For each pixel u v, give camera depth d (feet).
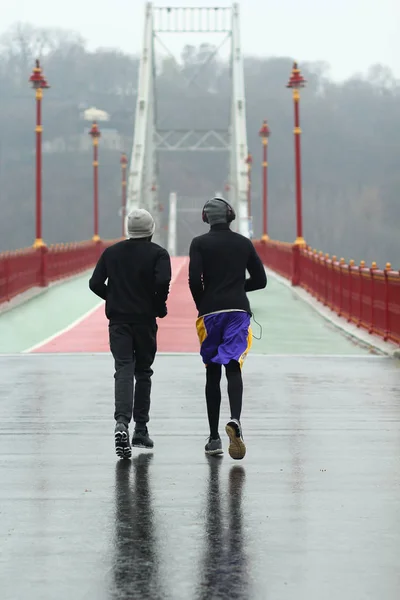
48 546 47.11
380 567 43.65
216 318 68.18
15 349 157.38
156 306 70.64
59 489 59.26
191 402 94.48
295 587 40.93
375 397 98.22
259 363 130.52
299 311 234.38
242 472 63.98
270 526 50.67
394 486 59.82
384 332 158.92
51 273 317.42
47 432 78.89
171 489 59.26
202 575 42.55
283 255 362.74
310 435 77.15
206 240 69.05
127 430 67.51
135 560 44.78
